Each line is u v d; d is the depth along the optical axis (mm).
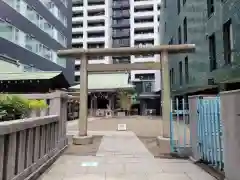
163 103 9000
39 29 22828
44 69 23750
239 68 10148
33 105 6324
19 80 12305
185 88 19203
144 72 52312
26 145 4531
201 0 15156
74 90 24734
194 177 4832
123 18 62000
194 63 16656
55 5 27297
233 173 3936
